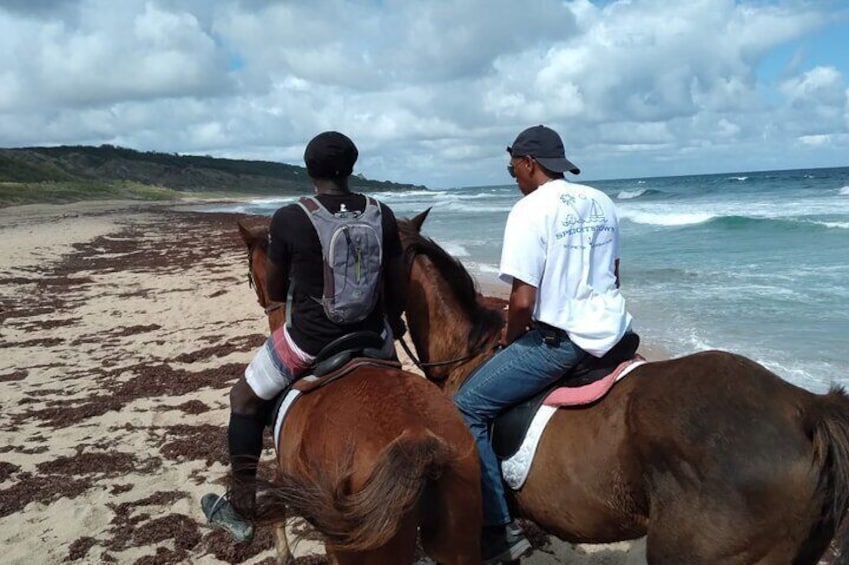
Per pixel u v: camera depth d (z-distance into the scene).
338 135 3.44
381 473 2.58
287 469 3.26
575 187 3.52
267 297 4.21
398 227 3.76
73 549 4.97
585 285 3.37
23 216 48.59
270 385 3.53
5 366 9.88
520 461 3.33
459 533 2.91
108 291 16.05
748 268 15.55
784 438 2.68
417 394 3.08
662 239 22.25
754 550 2.70
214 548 4.96
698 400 2.84
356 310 3.41
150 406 8.00
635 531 3.07
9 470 6.30
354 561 2.89
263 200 95.06
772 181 69.56
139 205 73.19
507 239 3.42
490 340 3.83
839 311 10.96
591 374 3.32
